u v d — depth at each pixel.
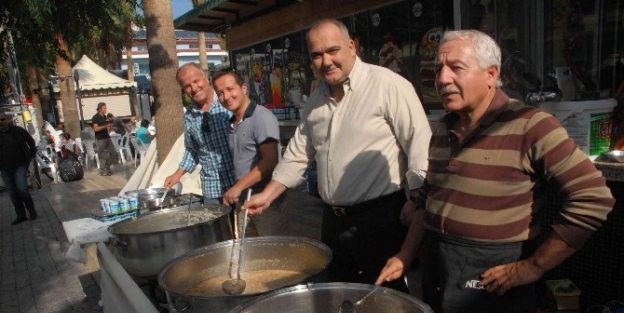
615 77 2.48
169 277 1.57
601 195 1.12
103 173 9.99
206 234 2.04
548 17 2.82
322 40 1.76
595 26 2.62
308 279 1.43
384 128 1.83
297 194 5.95
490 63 1.23
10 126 6.12
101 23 4.72
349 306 1.23
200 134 2.91
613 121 1.92
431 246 1.46
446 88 1.25
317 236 4.13
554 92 2.07
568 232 1.15
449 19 3.64
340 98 1.92
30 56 5.00
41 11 3.92
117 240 2.03
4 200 8.09
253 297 1.33
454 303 1.37
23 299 3.76
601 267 2.15
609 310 2.00
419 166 1.69
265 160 2.43
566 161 1.14
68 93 13.51
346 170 1.88
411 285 2.74
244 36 7.02
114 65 23.08
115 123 12.43
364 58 4.79
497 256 1.27
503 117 1.24
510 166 1.22
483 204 1.26
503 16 3.03
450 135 1.38
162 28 4.39
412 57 4.20
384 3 4.35
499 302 1.31
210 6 6.20
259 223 2.56
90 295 3.68
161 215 2.44
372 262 1.95
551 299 2.20
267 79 6.78
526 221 1.25
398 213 1.91
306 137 2.10
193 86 2.81
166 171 4.33
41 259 4.70
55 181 9.53
